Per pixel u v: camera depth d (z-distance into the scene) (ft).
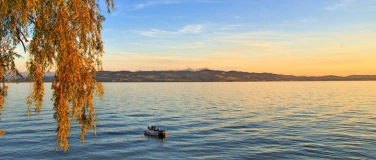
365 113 283.59
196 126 220.02
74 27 30.48
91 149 148.36
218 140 168.66
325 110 317.42
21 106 323.57
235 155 136.36
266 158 129.90
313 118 253.44
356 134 174.40
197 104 411.54
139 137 180.14
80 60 31.17
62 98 30.07
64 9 28.76
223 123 232.32
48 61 29.89
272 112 306.76
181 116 279.69
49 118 239.71
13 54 30.22
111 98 526.16
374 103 401.70
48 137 167.43
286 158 128.67
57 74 29.91
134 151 146.92
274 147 148.25
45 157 132.57
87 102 33.40
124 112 307.37
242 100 485.97
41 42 28.78
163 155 139.74
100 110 322.96
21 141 157.79
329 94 643.86
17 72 31.24
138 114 292.40
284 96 586.45
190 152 144.36
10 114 260.01
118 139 172.86
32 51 28.60
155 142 166.81
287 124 221.05
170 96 604.08
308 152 136.77
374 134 173.58
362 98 505.66
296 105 384.27
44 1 28.30
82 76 31.86
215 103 428.56
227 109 341.82
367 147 142.72
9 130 186.50
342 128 196.95
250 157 132.26
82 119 34.06
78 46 31.19
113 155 139.13
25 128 193.77
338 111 305.32
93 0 33.50
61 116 30.37
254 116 274.98
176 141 168.96
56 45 29.12
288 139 165.37
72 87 31.17
